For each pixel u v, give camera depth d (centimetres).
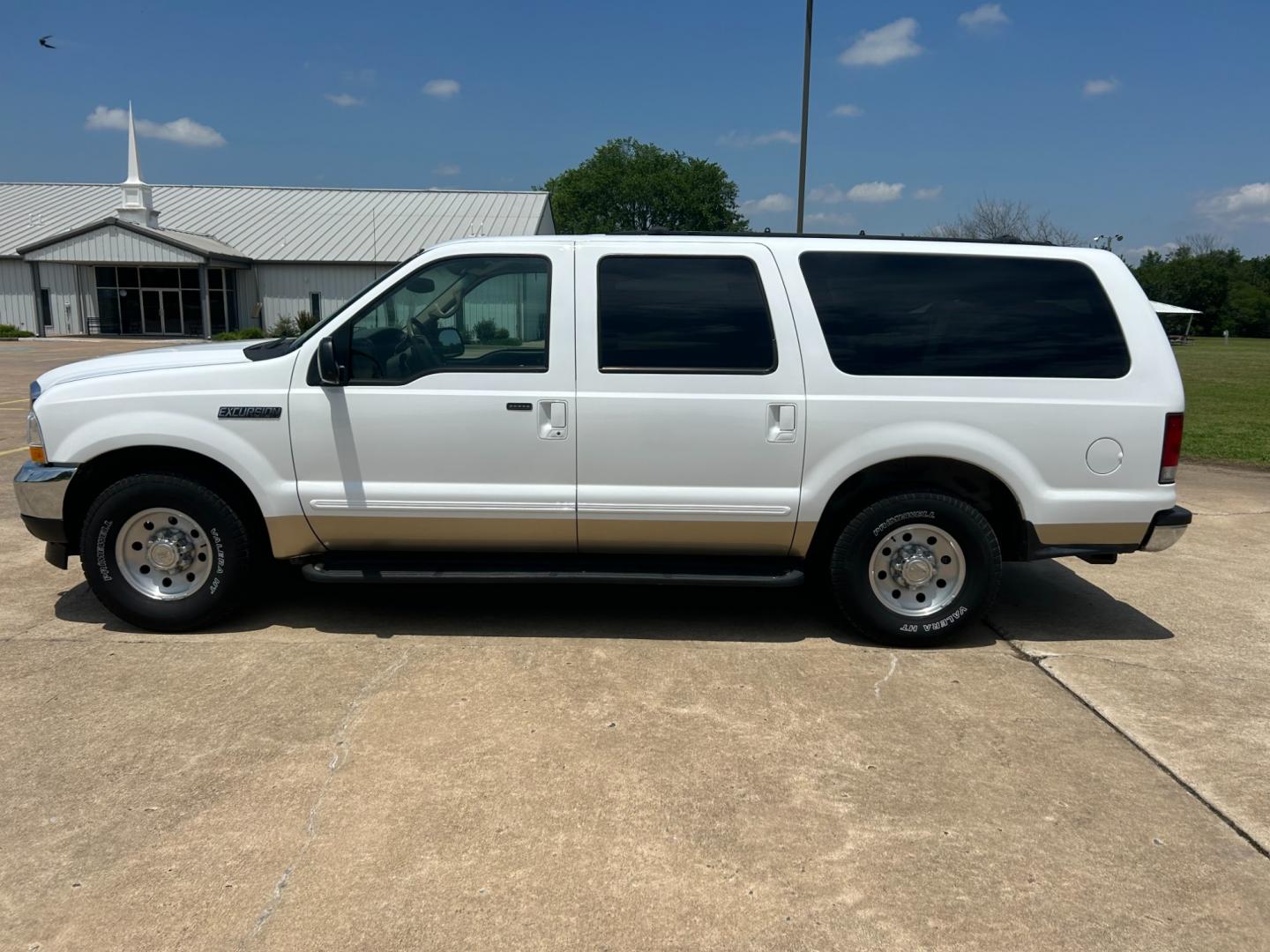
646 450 465
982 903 288
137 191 3850
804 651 486
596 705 414
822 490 467
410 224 4259
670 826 324
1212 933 277
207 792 338
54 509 466
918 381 463
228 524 474
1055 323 470
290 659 457
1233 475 1049
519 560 491
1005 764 371
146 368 470
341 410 462
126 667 444
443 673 445
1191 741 393
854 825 327
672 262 467
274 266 3959
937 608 484
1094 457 468
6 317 3944
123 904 278
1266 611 568
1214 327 8956
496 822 324
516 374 461
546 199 4509
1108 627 534
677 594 576
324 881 291
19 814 322
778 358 462
